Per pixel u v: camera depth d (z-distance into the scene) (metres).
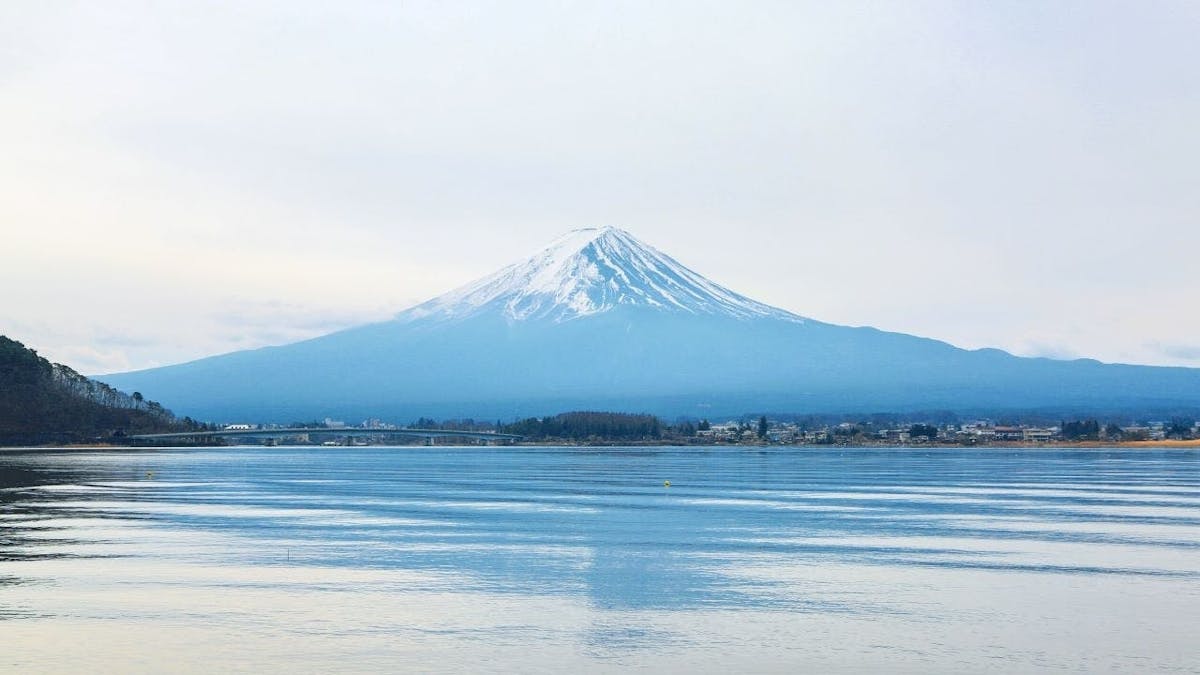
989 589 83.00
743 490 178.75
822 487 186.00
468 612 74.88
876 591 82.31
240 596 79.56
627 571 90.62
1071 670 62.12
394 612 74.75
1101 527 120.56
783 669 62.12
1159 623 72.25
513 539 109.75
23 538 108.62
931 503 152.00
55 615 73.38
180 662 62.84
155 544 104.62
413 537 111.12
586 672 61.44
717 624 71.81
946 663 63.31
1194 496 164.88
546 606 76.88
